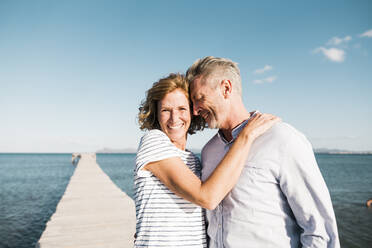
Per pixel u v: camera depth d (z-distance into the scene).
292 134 1.38
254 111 1.77
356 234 7.95
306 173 1.29
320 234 1.25
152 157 1.48
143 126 1.86
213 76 1.61
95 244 3.87
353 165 53.66
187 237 1.51
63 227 4.64
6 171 36.31
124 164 57.25
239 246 1.39
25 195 15.59
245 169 1.43
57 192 16.84
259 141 1.44
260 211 1.37
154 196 1.52
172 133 1.74
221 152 1.68
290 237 1.38
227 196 1.48
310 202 1.29
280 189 1.39
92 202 6.71
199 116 1.96
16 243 7.38
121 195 7.71
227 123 1.69
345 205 12.38
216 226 1.52
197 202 1.37
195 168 1.86
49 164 57.53
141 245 1.50
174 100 1.70
